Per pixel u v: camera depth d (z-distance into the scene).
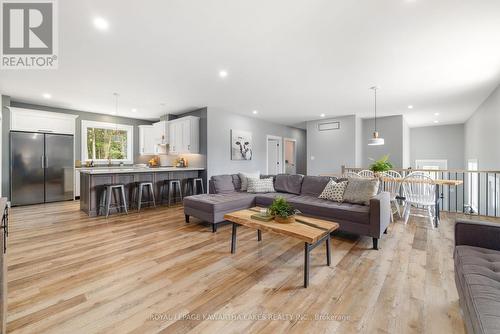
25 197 5.20
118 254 2.58
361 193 3.25
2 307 1.35
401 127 6.60
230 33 2.45
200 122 6.00
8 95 4.78
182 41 2.61
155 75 3.62
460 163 8.04
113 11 2.09
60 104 5.54
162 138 6.66
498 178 4.39
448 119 7.27
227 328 1.48
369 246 2.84
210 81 3.89
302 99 5.04
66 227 3.57
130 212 4.61
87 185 4.37
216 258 2.49
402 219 4.11
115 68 3.35
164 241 2.99
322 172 7.27
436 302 1.74
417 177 3.93
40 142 5.40
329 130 7.14
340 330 1.46
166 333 1.44
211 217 3.38
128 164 7.23
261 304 1.72
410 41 2.60
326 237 2.28
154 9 2.06
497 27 2.31
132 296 1.81
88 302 1.73
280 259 2.47
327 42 2.63
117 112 6.49
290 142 9.26
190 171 5.99
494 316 0.99
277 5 2.02
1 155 4.83
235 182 4.61
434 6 2.01
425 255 2.58
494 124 4.35
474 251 1.61
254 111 6.30
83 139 6.30
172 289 1.91
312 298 1.80
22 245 2.83
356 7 2.04
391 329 1.47
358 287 1.95
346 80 3.82
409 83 3.96
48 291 1.87
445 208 8.20
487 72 3.47
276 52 2.87
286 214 2.37
